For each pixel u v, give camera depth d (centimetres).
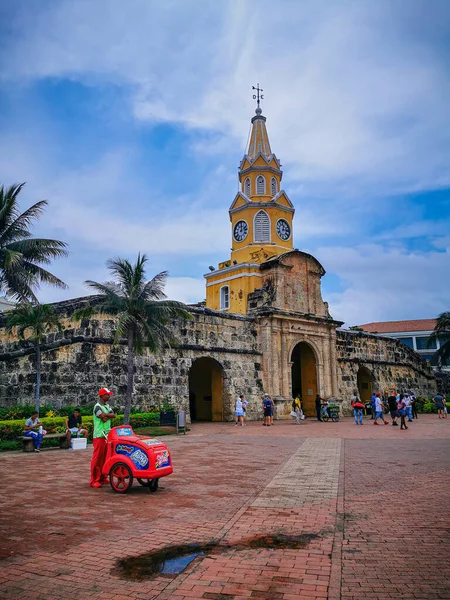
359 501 1002
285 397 3756
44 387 2573
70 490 1138
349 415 4362
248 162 4631
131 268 2509
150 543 754
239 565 662
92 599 568
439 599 554
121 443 1130
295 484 1177
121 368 2844
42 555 705
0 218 2366
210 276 4503
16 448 1928
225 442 2112
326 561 672
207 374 4044
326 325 4228
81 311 2406
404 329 7575
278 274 4000
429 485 1151
